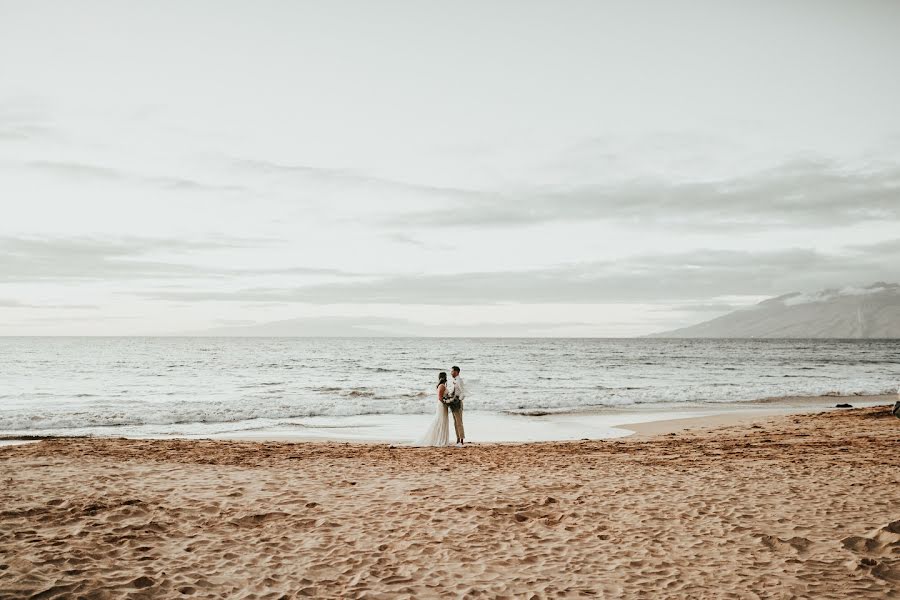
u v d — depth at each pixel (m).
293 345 150.88
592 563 5.61
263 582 5.11
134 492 8.16
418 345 159.12
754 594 4.79
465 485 9.08
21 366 52.28
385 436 16.95
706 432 17.17
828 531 6.42
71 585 4.79
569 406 25.78
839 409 22.33
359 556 5.82
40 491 8.05
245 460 11.38
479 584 5.11
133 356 74.75
